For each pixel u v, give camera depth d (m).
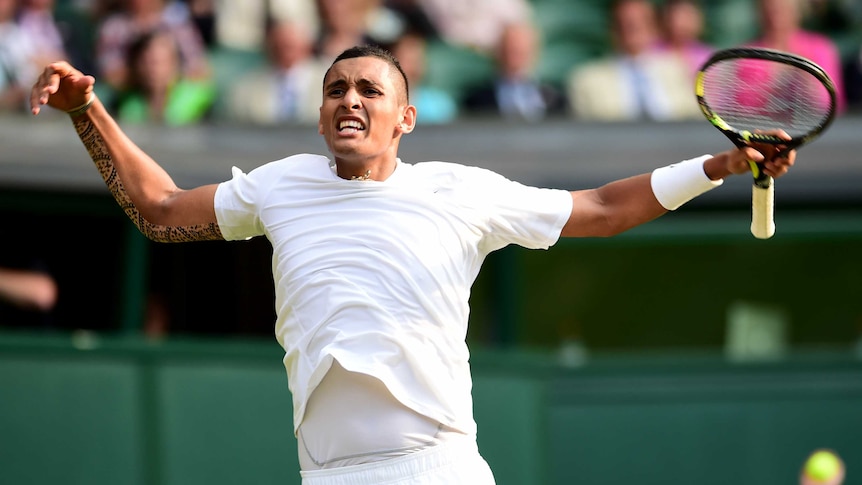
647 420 31.80
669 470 31.64
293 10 35.38
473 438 13.55
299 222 13.41
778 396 32.22
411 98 35.16
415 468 13.10
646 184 13.79
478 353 31.08
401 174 13.57
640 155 34.94
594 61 36.44
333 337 13.04
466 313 13.58
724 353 35.47
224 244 34.72
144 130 33.25
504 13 36.41
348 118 13.23
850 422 32.22
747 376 32.25
